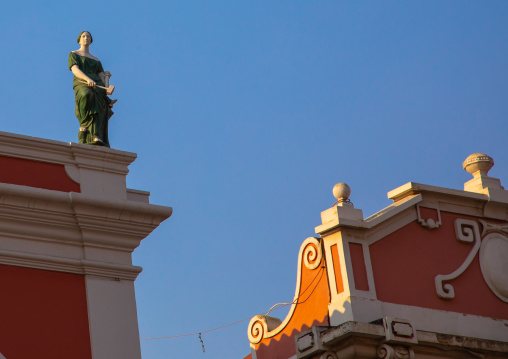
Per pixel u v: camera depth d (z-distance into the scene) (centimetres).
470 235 2370
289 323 2298
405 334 2112
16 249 1903
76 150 2016
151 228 2030
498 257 2384
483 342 2231
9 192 1892
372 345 2097
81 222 1962
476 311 2303
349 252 2191
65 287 1927
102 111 2153
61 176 1995
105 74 2198
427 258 2294
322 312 2200
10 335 1839
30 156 1972
